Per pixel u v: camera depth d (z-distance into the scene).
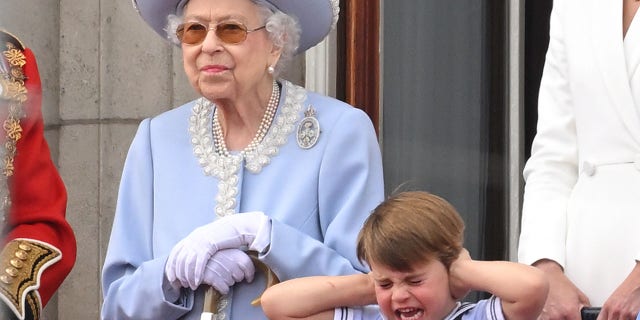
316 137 13.93
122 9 20.78
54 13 21.00
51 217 14.34
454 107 20.20
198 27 13.77
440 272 11.92
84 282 20.91
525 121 19.72
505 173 19.78
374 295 12.70
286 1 14.05
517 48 19.61
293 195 13.74
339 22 20.45
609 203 13.97
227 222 13.43
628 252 13.74
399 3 20.47
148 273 13.52
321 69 20.30
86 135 20.92
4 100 12.71
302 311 12.68
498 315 11.93
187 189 14.03
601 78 14.27
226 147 14.15
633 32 14.25
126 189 14.31
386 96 20.45
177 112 14.59
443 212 11.97
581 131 14.45
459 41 20.16
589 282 13.94
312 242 13.41
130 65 20.72
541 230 14.36
